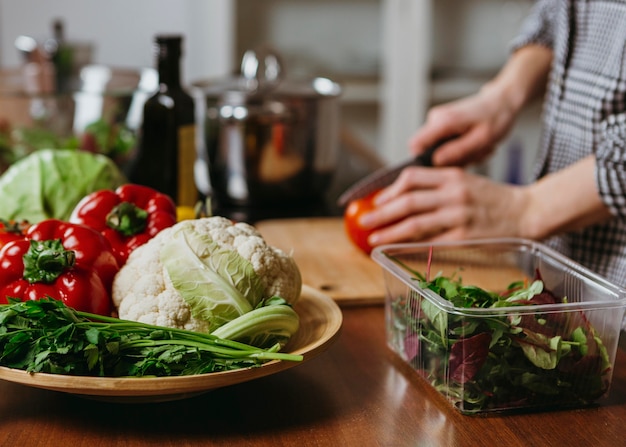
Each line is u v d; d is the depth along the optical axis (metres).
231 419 0.84
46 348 0.78
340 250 1.47
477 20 3.59
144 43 3.64
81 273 0.88
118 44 3.62
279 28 3.51
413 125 3.55
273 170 1.66
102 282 0.90
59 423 0.82
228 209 1.75
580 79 1.48
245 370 0.78
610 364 0.86
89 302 0.87
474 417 0.84
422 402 0.88
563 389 0.85
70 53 2.33
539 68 1.74
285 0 3.48
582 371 0.85
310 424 0.83
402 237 1.38
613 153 1.28
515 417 0.84
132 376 0.79
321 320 0.96
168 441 0.79
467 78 3.56
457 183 1.38
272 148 1.64
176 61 1.49
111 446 0.78
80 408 0.85
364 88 3.53
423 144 1.68
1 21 3.51
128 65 3.65
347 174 2.06
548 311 0.83
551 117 1.58
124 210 0.99
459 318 0.83
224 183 1.69
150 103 1.48
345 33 3.56
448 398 0.86
